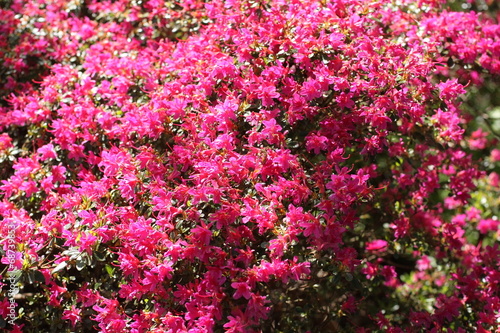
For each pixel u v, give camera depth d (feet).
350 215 8.71
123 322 8.32
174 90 9.88
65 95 10.99
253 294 7.95
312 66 9.44
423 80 10.04
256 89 9.10
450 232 11.16
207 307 7.98
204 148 9.18
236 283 7.89
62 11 13.42
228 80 9.64
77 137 10.35
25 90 12.20
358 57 9.21
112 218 8.74
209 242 8.25
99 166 9.51
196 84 10.14
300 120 9.37
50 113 11.00
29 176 10.09
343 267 8.46
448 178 12.19
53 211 8.93
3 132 11.86
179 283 8.71
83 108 10.50
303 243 9.14
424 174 11.37
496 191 12.98
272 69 9.10
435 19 10.64
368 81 9.37
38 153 10.48
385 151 11.53
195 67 10.03
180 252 8.25
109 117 10.32
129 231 8.48
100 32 12.85
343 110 9.66
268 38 9.50
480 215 12.66
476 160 13.19
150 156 9.20
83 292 8.74
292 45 9.30
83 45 12.81
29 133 11.10
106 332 8.29
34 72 12.84
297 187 8.50
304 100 9.00
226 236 8.54
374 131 9.70
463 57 10.54
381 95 9.10
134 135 10.09
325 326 10.04
